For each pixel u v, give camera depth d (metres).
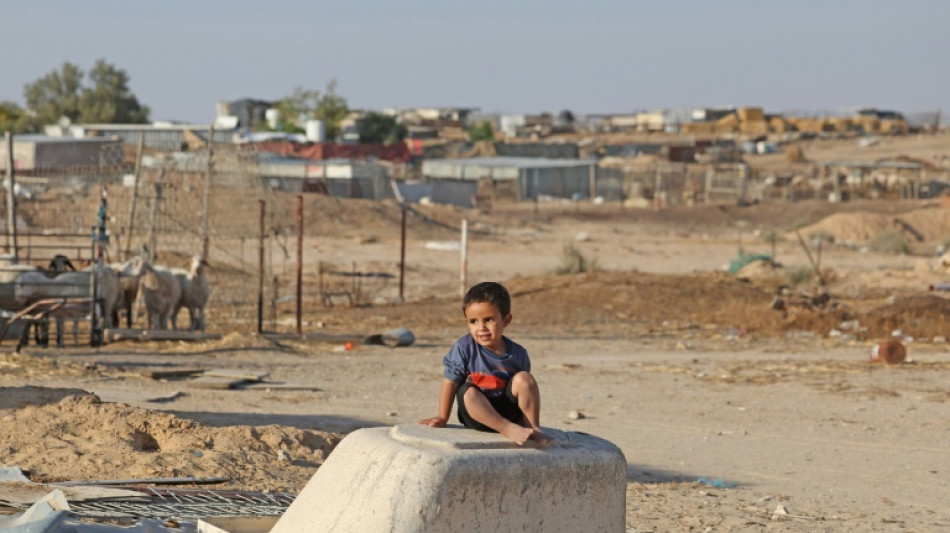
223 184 30.00
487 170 88.12
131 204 28.80
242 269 30.50
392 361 21.50
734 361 23.16
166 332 22.33
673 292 33.81
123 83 121.31
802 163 126.88
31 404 10.52
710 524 9.30
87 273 21.92
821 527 9.48
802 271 41.47
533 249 54.19
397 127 134.38
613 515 5.80
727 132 189.00
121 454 9.50
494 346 5.81
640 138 175.00
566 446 5.73
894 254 56.56
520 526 5.48
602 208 78.94
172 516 7.41
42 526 6.13
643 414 16.16
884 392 18.73
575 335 27.77
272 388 16.70
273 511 7.85
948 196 84.88
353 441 5.67
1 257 23.30
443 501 5.28
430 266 46.12
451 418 14.40
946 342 27.78
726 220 73.88
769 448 13.80
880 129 183.50
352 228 56.88
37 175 48.03
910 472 12.58
